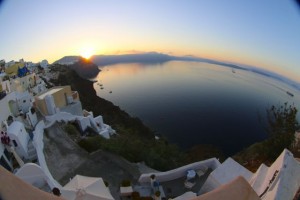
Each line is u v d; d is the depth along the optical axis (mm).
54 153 23594
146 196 19016
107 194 15672
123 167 22906
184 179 20641
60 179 20469
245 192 9055
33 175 17359
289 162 13195
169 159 30328
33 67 70875
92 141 25562
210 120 82500
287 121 29719
